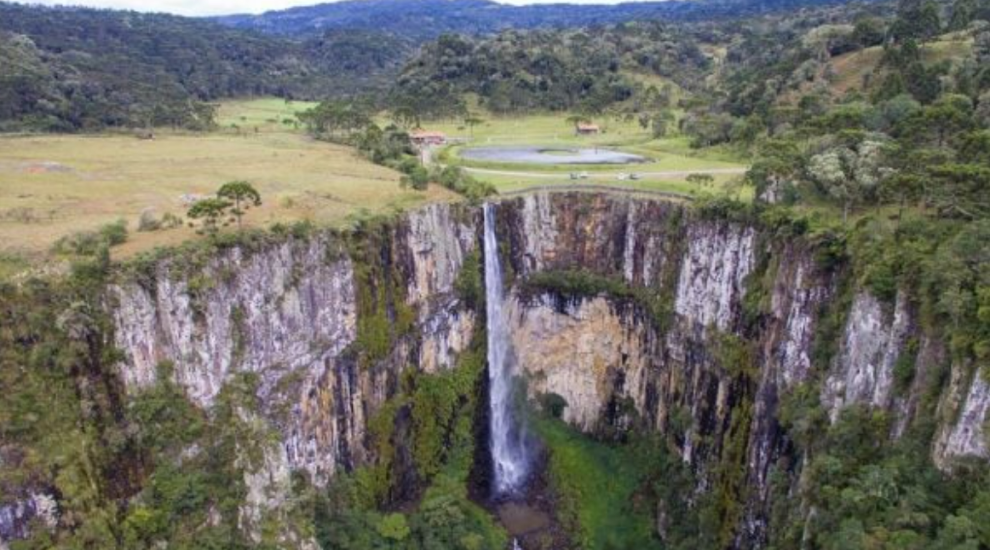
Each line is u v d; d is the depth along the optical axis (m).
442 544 64.81
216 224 62.41
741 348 67.75
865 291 51.38
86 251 52.66
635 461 77.81
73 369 47.69
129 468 49.81
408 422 74.69
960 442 42.09
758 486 62.44
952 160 62.03
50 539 44.94
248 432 56.03
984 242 46.16
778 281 62.91
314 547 57.94
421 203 78.69
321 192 82.12
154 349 51.88
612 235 83.38
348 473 67.50
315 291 63.28
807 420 54.53
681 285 75.81
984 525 37.78
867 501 44.28
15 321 46.69
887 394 49.22
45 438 45.81
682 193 81.94
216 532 51.59
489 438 83.81
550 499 76.00
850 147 72.44
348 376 67.19
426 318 76.56
